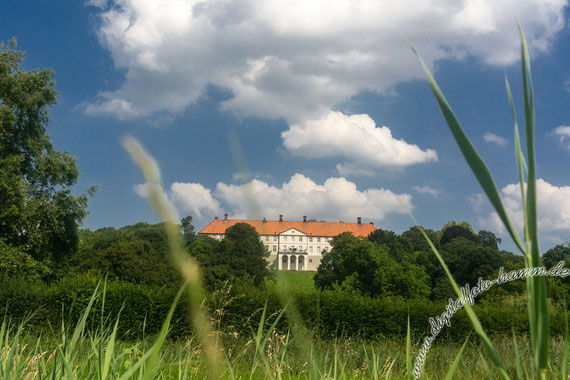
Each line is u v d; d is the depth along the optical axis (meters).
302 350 0.43
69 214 19.64
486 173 0.28
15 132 19.39
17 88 18.89
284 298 0.41
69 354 1.14
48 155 19.84
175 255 0.28
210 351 0.35
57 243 20.31
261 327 0.95
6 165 18.27
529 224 0.27
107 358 0.98
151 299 10.62
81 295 11.12
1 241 17.70
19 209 18.03
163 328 0.42
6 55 19.44
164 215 0.28
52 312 10.93
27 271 17.78
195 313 0.32
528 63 0.28
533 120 0.27
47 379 1.07
